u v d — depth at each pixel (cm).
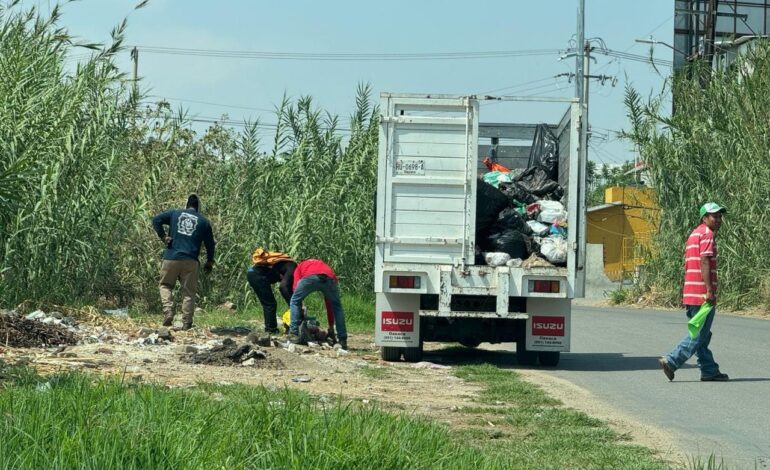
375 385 2531
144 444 1209
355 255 5409
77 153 3584
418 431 1483
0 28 3688
